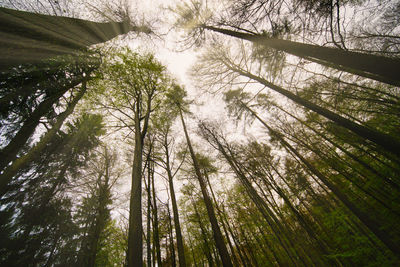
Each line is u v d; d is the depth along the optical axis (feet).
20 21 10.01
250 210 35.17
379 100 12.75
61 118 16.46
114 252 36.52
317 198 26.91
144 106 26.68
